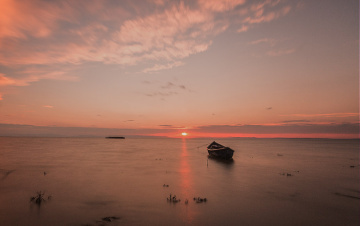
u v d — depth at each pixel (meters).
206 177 24.00
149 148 77.75
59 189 18.00
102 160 37.59
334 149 82.44
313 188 19.62
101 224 11.50
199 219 12.38
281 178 23.92
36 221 11.69
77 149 63.88
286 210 13.98
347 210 14.09
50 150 58.19
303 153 60.34
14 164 30.94
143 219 12.25
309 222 12.20
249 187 19.70
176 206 14.39
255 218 12.63
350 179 23.73
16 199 15.27
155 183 20.66
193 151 66.25
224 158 42.75
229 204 14.96
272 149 79.75
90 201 15.11
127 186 19.33
